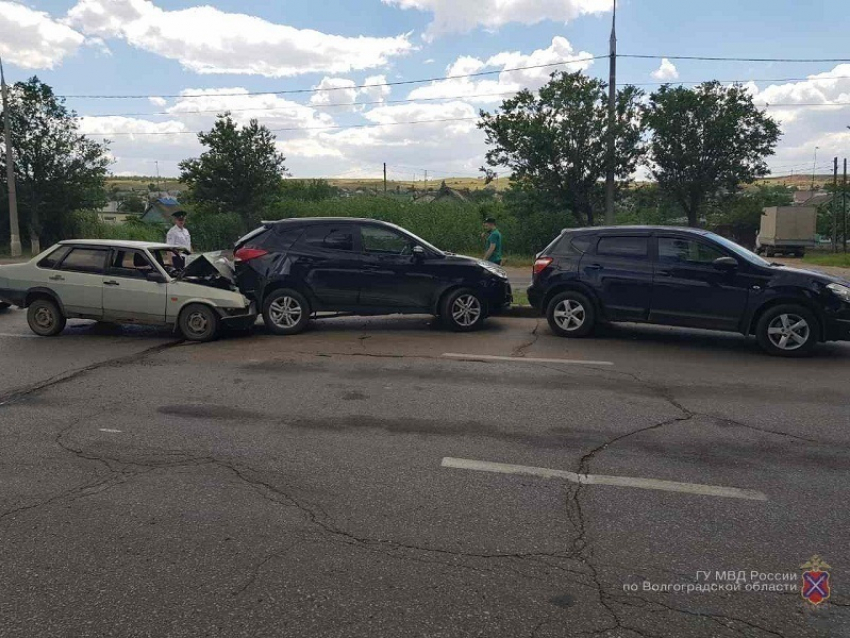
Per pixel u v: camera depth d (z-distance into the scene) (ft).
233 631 9.63
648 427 18.53
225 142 97.35
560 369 25.40
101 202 112.16
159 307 31.24
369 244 33.24
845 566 11.42
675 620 9.92
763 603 10.35
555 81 84.69
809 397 21.58
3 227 113.09
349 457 16.30
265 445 17.13
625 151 82.38
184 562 11.49
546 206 87.97
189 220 118.21
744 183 95.09
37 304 32.48
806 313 27.35
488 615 10.00
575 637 9.52
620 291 30.66
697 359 27.25
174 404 20.75
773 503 13.76
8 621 9.87
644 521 12.98
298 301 32.78
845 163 152.56
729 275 28.60
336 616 9.98
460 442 17.33
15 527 12.76
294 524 12.87
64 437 17.72
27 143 102.06
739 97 91.35
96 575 11.10
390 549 11.91
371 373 24.77
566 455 16.40
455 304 33.24
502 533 12.50
